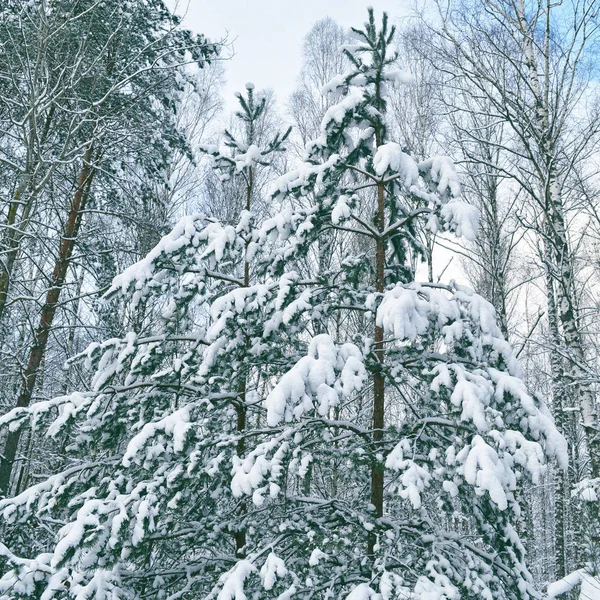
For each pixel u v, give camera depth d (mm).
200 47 11016
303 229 5629
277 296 5500
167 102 12086
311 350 4594
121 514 4258
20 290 10781
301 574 5211
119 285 5445
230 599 3715
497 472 3793
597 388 9172
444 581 3984
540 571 16703
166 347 5789
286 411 4148
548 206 8328
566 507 14930
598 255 10180
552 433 4535
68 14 8234
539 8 8531
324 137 6355
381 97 6695
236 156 7191
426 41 9984
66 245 10164
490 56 9133
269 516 5402
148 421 5801
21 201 7711
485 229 10320
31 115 7688
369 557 4785
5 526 5828
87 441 5535
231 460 4910
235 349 5613
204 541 5445
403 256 7004
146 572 5137
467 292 5504
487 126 8906
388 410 10094
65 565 3980
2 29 8688
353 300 6016
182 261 5910
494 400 4711
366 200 12969
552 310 10602
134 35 10453
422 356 5340
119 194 11430
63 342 12078
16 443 8992
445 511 5434
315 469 8016
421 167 5883
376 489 5469
